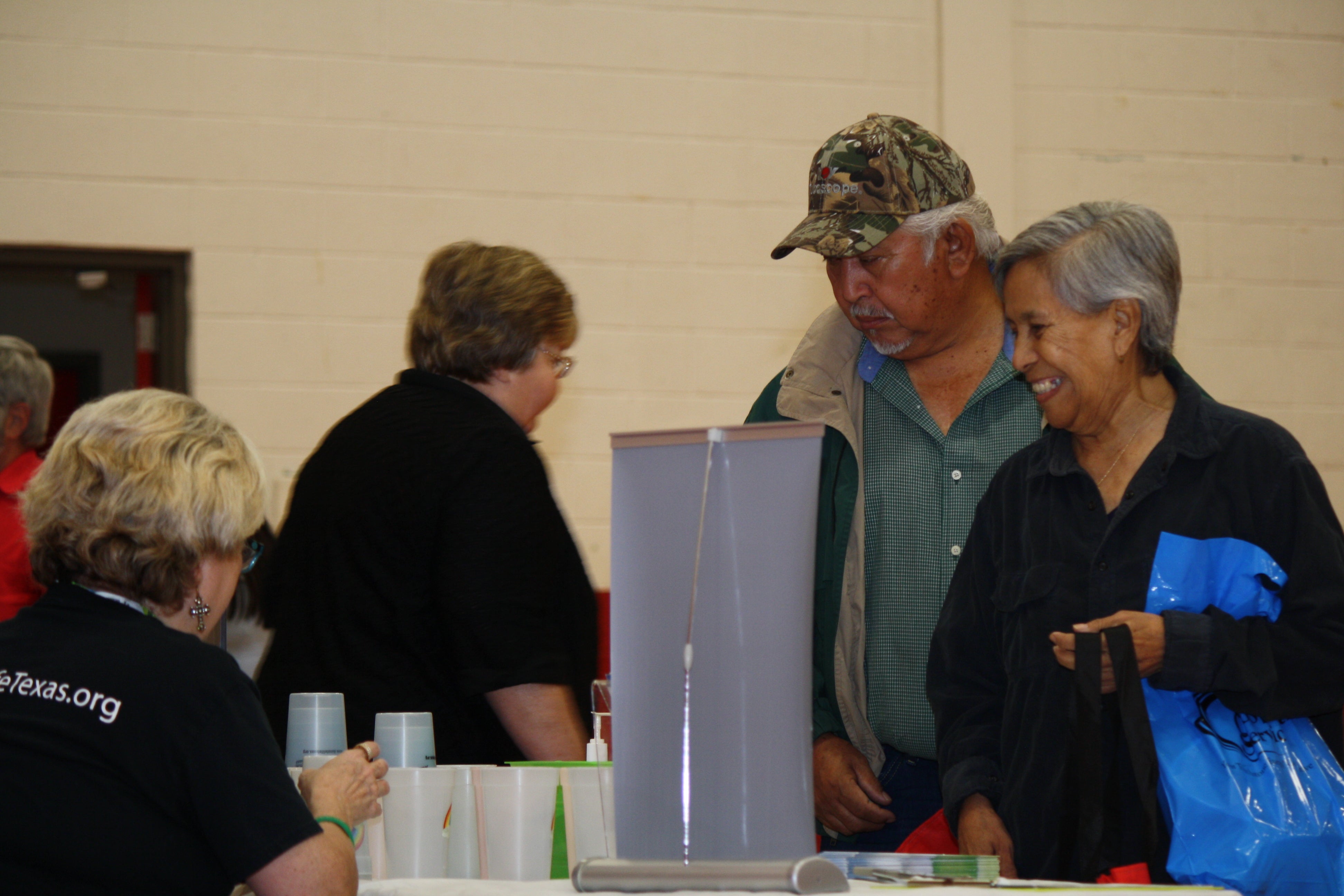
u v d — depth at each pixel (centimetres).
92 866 241
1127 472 318
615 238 802
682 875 219
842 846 409
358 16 783
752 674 225
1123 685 280
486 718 369
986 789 328
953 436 411
